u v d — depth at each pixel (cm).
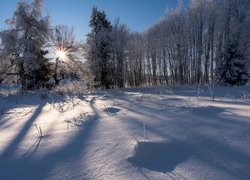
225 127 336
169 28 4525
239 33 3250
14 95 1781
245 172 225
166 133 340
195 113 443
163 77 5322
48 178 255
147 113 509
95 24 4144
